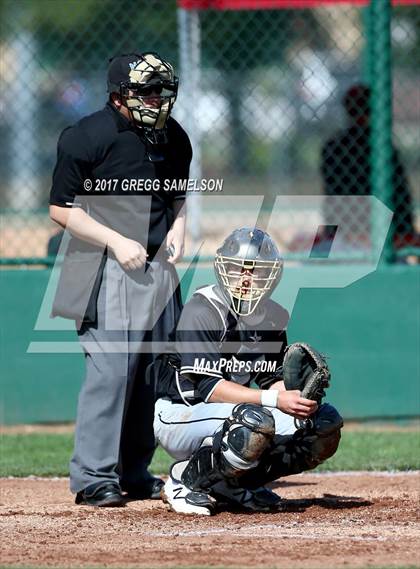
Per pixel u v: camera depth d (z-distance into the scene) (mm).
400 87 54562
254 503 18344
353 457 24953
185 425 17891
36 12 45281
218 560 14594
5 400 30000
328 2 40812
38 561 14641
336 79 40938
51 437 28328
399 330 30016
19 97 51781
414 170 56594
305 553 15031
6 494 21078
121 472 20328
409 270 29938
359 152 31672
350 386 30047
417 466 23875
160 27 38594
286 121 56344
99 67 45688
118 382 19406
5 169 58969
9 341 29906
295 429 17812
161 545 15695
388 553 15047
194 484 18031
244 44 40281
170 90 19250
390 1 29766
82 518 17984
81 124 19312
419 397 30078
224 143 65188
